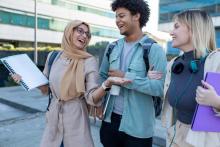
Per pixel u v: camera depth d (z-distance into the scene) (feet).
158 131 15.72
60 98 7.55
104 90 6.93
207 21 5.54
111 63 7.70
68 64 7.50
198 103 4.94
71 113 7.50
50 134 7.61
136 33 7.45
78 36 7.48
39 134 17.16
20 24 104.88
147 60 7.08
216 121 5.01
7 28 100.63
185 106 5.63
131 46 7.50
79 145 7.44
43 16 114.01
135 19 7.29
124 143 7.77
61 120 7.52
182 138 5.82
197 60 5.57
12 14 101.76
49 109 7.79
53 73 7.67
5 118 21.76
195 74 5.53
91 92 7.18
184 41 5.74
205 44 5.48
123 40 7.82
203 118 4.96
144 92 6.91
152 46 7.07
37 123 19.86
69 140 7.48
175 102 5.81
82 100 7.70
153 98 7.51
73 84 7.38
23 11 105.29
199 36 5.47
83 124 7.55
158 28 99.30
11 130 18.08
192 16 5.59
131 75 6.87
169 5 95.35
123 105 7.48
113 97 7.64
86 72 7.41
